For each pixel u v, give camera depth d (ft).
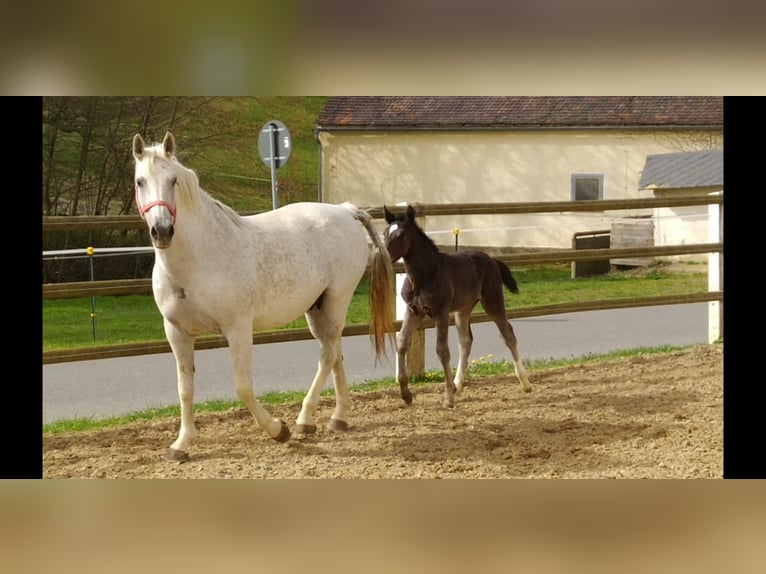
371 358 41.70
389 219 28.99
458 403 30.32
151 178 21.47
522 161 89.92
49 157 72.08
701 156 82.07
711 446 24.64
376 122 92.89
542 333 48.93
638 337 46.73
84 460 23.85
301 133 110.63
